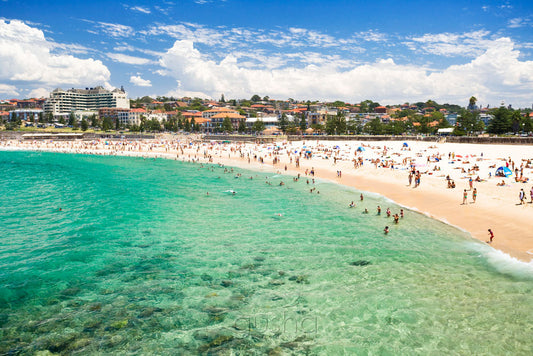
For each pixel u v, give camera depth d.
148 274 24.53
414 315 18.81
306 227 33.94
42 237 32.22
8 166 87.12
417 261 25.31
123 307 20.48
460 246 27.70
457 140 95.12
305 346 16.81
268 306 20.20
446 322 18.12
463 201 38.78
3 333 18.17
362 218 36.41
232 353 16.47
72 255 27.95
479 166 58.34
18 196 49.75
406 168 61.22
